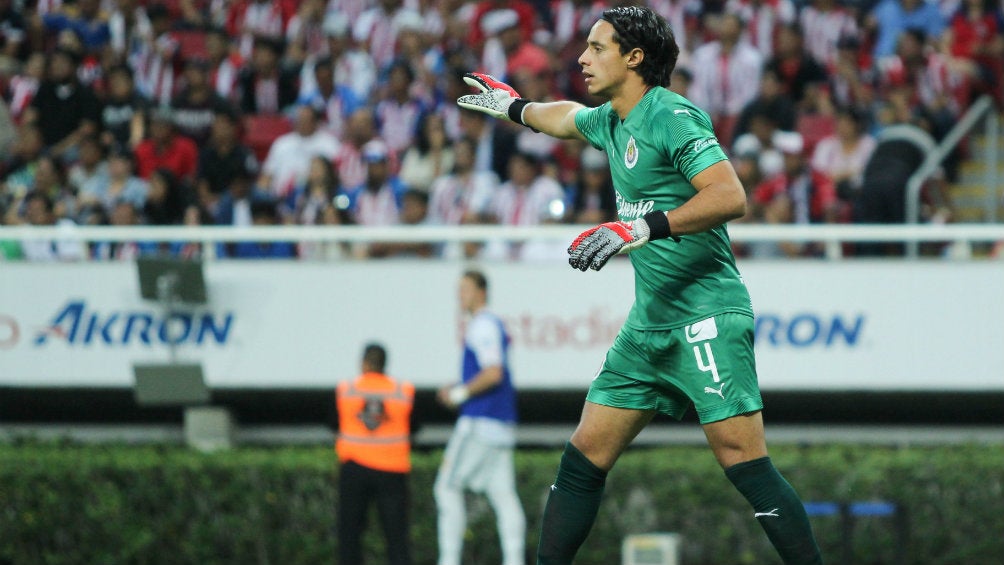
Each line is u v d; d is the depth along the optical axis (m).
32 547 35.56
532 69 45.53
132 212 40.38
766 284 36.09
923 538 34.41
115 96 47.25
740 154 39.00
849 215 39.47
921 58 45.78
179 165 44.28
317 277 37.06
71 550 35.53
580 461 15.73
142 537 35.34
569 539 15.76
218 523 35.41
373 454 31.53
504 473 32.78
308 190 41.09
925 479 34.53
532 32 50.28
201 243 39.97
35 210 40.53
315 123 44.47
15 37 53.69
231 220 41.38
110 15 53.66
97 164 44.22
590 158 39.47
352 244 39.34
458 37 48.50
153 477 35.53
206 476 35.50
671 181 14.62
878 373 35.78
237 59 51.62
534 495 35.38
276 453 36.69
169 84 51.78
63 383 37.47
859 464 34.88
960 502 34.44
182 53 54.00
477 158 42.22
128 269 37.47
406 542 31.67
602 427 15.63
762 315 36.06
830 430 38.31
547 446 39.41
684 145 14.21
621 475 35.31
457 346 36.66
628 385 15.48
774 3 49.53
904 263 35.78
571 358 36.47
